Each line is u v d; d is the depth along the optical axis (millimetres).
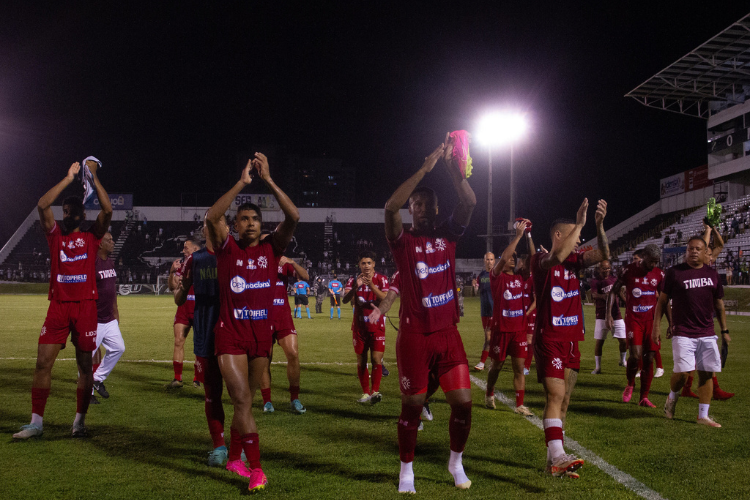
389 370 9547
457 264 55625
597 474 4152
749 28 29234
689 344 5801
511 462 4457
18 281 48344
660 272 6992
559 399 4293
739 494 3760
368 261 6594
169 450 4754
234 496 3703
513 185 31109
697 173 44281
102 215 5383
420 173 3834
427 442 5051
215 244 4035
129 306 28594
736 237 32781
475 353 12008
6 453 4621
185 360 10258
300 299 22375
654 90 37406
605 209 4422
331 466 4332
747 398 7004
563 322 4441
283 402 6781
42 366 5180
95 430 5387
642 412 6324
